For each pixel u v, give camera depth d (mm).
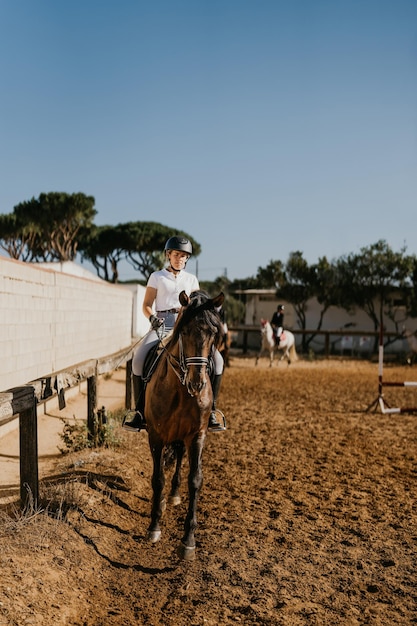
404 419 11328
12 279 7777
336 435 9523
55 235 34375
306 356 28438
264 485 6520
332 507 5805
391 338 30891
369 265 31734
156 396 4688
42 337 9383
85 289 13078
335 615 3674
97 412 7750
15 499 5340
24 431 4910
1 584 3580
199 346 4258
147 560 4566
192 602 3852
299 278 34031
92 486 5891
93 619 3611
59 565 4113
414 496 6246
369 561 4527
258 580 4141
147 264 41844
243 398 13719
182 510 5680
